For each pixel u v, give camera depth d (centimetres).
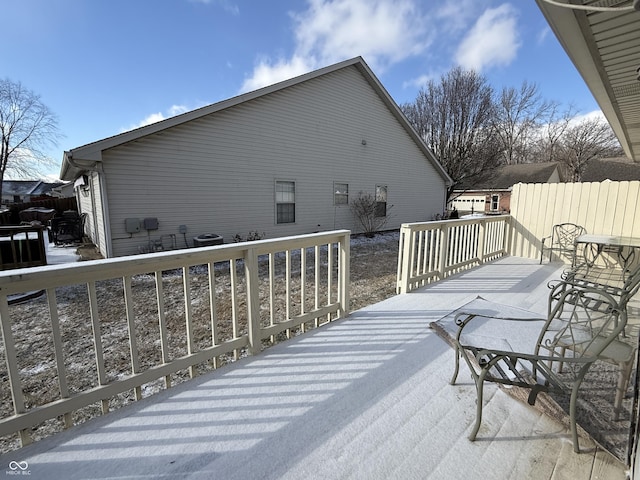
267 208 862
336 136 1005
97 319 154
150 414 161
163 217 686
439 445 141
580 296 189
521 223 610
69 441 142
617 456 133
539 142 2759
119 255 637
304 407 167
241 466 130
